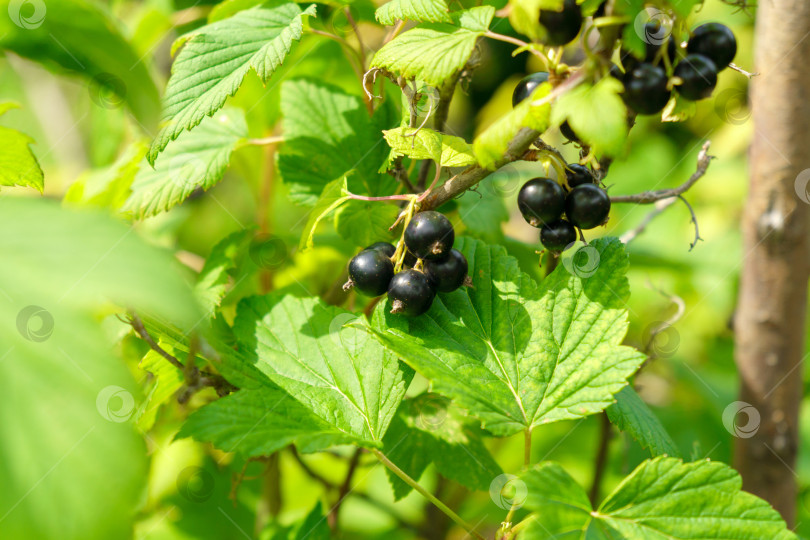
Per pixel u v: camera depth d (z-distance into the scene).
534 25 0.57
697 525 0.58
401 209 0.64
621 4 0.57
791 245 0.65
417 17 0.59
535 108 0.57
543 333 0.60
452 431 0.65
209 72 0.60
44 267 0.53
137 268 0.53
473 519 0.72
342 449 0.72
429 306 0.59
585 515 0.58
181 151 0.65
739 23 0.97
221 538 0.69
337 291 0.66
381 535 0.72
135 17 0.80
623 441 0.69
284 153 0.66
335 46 0.70
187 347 0.60
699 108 1.05
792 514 0.66
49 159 0.91
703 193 1.05
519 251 0.69
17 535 0.52
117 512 0.53
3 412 0.53
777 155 0.65
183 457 0.70
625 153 0.56
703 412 0.83
